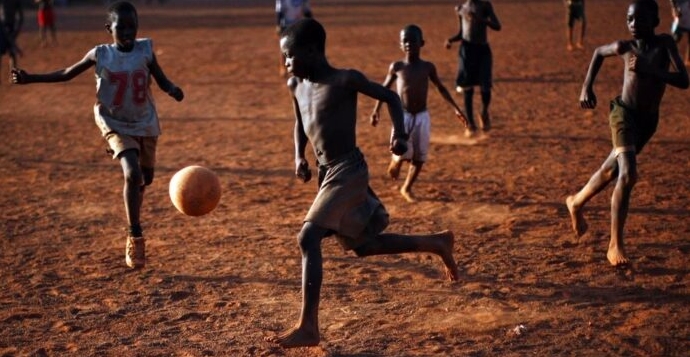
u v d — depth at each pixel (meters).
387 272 10.39
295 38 7.79
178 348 8.29
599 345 8.10
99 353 8.20
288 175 15.96
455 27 45.97
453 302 9.37
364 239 8.16
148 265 10.91
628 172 9.93
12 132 20.81
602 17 48.47
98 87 10.41
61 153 18.34
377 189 14.69
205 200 9.21
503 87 25.59
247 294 9.82
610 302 9.22
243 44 40.19
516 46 35.88
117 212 13.62
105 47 10.44
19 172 16.62
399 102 7.81
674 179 14.62
